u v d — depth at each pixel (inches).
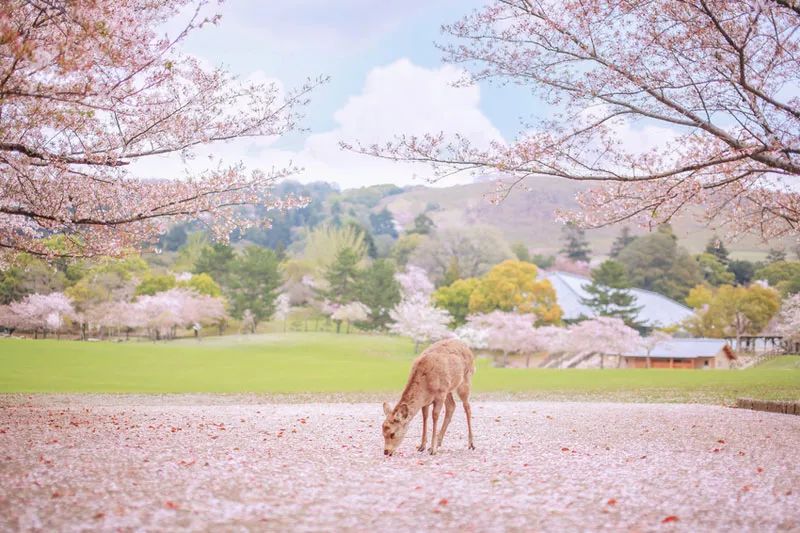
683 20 521.0
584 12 534.0
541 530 249.1
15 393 1061.8
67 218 561.9
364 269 3289.9
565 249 5000.0
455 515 268.5
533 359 2691.9
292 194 652.1
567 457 427.2
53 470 328.5
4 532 229.3
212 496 288.0
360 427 617.6
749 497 302.2
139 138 581.9
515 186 575.5
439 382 431.5
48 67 404.5
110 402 976.3
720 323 2596.0
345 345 2743.6
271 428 585.9
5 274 2415.1
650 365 2495.1
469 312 2893.7
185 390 1194.6
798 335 2313.0
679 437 542.6
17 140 531.5
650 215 585.6
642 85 527.8
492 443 508.4
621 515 270.7
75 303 2618.1
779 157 512.1
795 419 691.4
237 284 3051.2
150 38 514.3
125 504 269.3
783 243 3602.4
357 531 244.4
